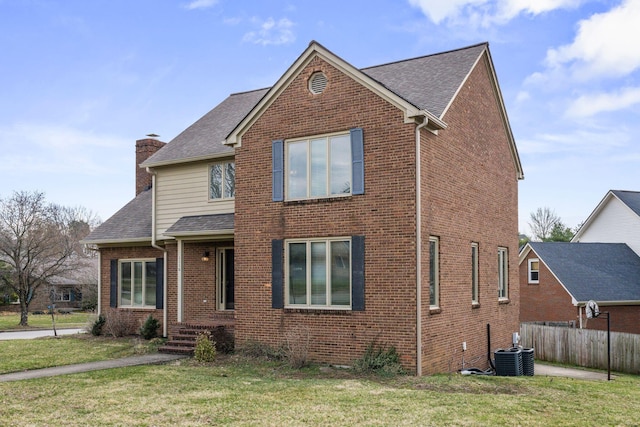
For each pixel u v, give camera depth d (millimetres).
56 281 50281
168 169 19688
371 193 13539
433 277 14008
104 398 10031
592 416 9406
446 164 14742
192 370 13188
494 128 18953
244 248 15469
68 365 14039
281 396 10258
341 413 9031
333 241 14117
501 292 19203
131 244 21141
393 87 16938
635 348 19578
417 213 12938
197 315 18859
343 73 14133
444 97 15219
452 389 11234
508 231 19922
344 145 14133
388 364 12789
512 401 10195
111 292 21734
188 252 19203
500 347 18281
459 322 15195
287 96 15031
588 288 31609
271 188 15117
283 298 14656
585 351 20766
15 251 36094
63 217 67188
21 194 41375
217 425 8312
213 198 18609
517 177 21344
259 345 14852
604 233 39750
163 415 8844
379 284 13273
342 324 13703
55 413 8938
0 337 23938
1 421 8438
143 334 19406
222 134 19547
